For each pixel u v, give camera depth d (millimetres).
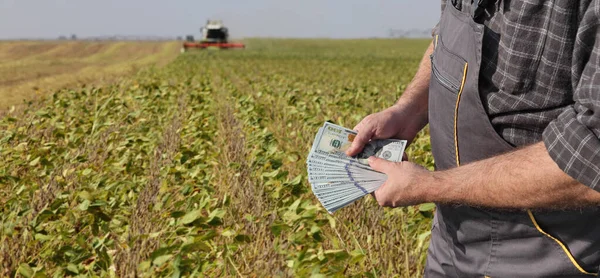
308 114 8266
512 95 1592
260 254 3406
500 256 1762
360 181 1849
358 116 7961
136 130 7102
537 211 1622
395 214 3914
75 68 40938
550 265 1660
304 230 2984
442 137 1881
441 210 1961
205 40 63438
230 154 6164
